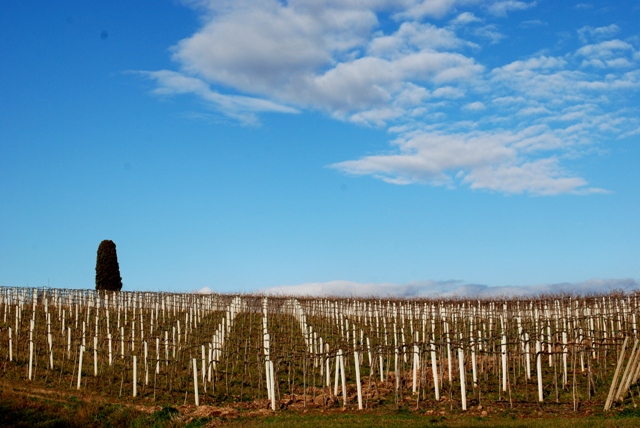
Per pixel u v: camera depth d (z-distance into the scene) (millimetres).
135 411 25500
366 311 49688
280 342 37500
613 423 20172
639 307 40656
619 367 23031
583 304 43906
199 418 24234
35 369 30500
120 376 31562
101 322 42781
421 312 47062
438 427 20891
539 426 20359
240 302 48031
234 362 34188
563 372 28016
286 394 28969
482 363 29172
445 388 27859
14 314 43344
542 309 46500
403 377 28594
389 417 23000
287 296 54688
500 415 22953
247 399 28672
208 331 41625
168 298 48438
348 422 22188
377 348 28094
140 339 38062
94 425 24297
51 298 46875
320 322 46062
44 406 25422
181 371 32500
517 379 28812
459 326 43000
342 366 26078
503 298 52594
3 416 23750
